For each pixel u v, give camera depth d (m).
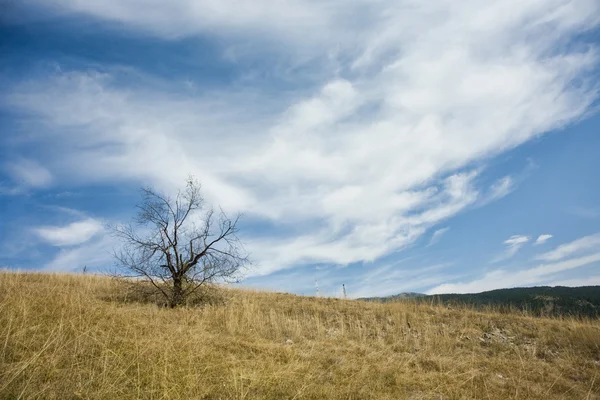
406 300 18.11
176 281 16.47
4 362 6.25
